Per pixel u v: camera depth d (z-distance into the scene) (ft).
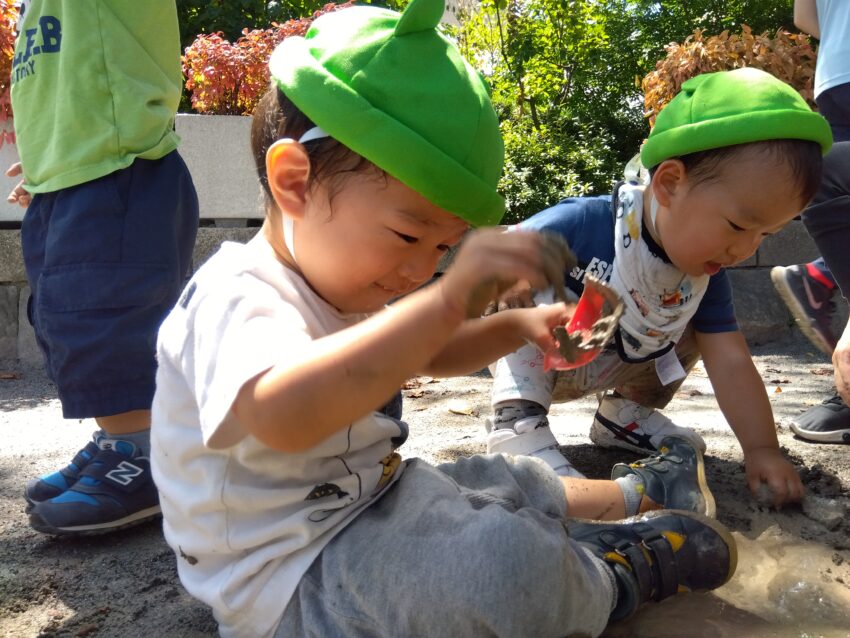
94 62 5.74
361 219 3.45
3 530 5.57
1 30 12.12
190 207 6.23
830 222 6.88
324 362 2.99
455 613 3.24
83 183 5.63
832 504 5.69
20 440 8.09
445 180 3.33
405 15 3.53
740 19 32.32
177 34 6.28
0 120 12.58
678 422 8.25
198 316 3.49
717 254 5.34
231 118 13.38
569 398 6.63
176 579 4.80
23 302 12.71
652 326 5.93
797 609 4.36
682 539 4.37
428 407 9.39
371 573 3.41
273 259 3.74
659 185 5.44
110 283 5.51
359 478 3.84
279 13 23.85
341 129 3.38
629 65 31.78
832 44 7.57
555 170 19.36
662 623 4.19
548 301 5.75
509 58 26.73
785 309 14.20
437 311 2.96
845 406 7.41
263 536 3.62
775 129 4.93
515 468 4.58
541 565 3.28
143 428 5.63
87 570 4.92
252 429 3.10
